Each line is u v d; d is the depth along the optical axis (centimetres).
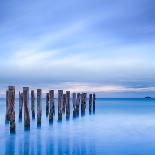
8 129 2047
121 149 1406
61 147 1463
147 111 4009
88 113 3575
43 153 1339
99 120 2742
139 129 2127
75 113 2845
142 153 1327
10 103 1697
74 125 2325
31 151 1382
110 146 1477
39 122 2116
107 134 1875
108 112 3781
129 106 5612
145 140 1648
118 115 3303
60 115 2377
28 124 1861
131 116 3195
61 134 1867
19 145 1517
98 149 1410
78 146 1484
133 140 1648
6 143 1568
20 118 2628
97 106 5628
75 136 1792
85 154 1304
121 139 1681
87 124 2412
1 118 2920
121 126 2306
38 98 2105
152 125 2377
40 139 1683
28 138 1705
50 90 2250
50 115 2259
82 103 3109
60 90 2378
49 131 1983
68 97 2588
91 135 1834
